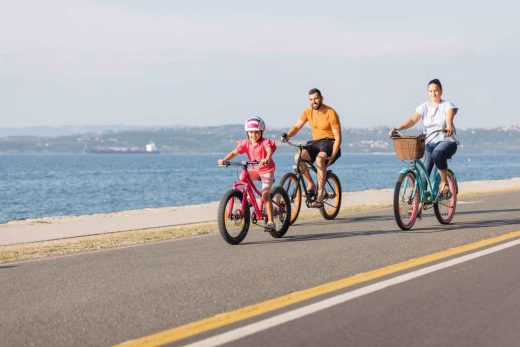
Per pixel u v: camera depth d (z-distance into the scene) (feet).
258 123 44.04
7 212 155.84
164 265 36.27
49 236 52.13
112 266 36.27
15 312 25.89
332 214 58.80
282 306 26.22
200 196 206.59
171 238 49.39
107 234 53.67
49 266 36.70
